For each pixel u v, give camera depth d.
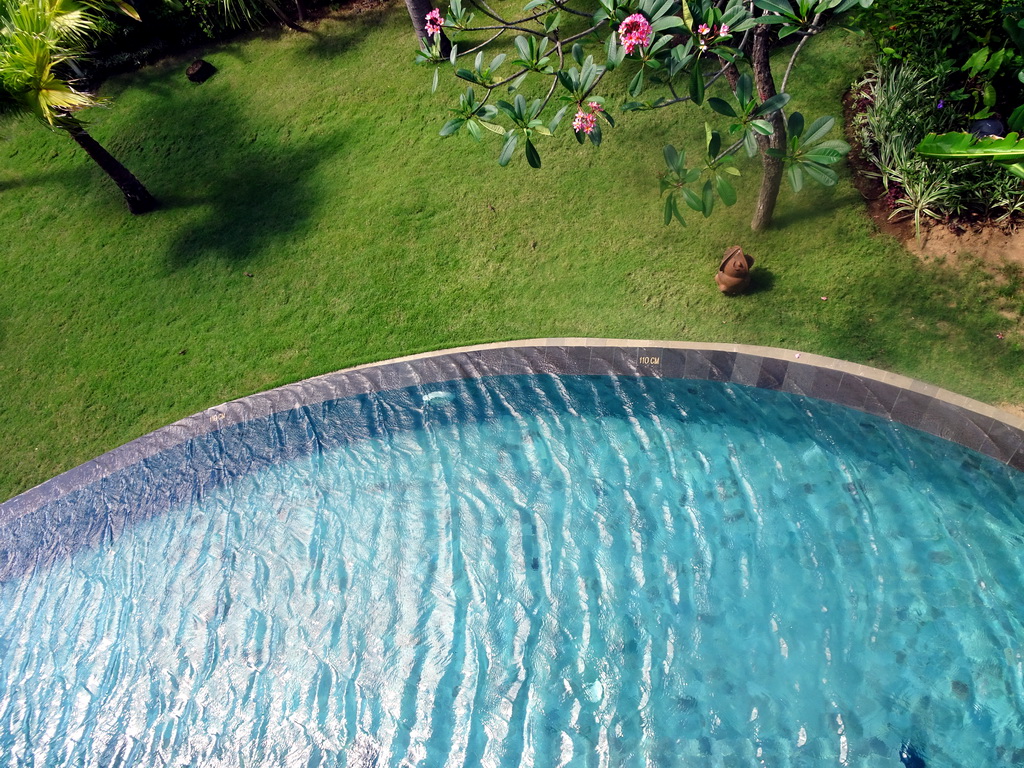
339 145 11.26
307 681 7.22
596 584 7.33
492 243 9.54
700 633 6.86
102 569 8.23
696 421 8.00
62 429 9.25
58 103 8.71
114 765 6.99
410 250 9.77
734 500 7.55
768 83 7.02
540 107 6.49
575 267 9.05
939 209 8.05
